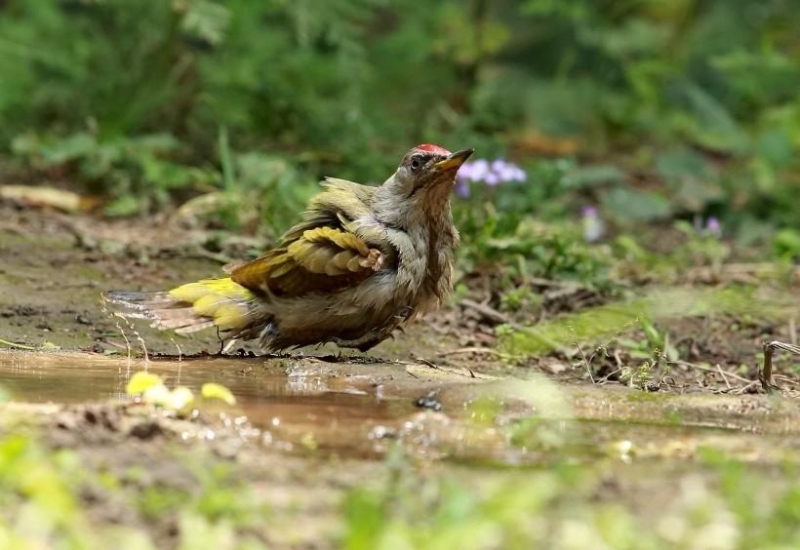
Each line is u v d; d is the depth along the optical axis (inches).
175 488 258.4
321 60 836.0
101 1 789.2
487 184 661.3
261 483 266.2
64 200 669.3
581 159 885.2
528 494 243.9
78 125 788.6
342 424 319.0
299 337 406.6
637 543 239.6
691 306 527.2
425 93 888.9
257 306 404.5
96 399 330.3
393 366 396.5
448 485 254.5
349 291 394.3
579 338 463.5
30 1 848.3
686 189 778.8
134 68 797.2
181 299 409.4
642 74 976.9
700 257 654.5
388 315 402.9
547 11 978.7
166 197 675.4
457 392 357.1
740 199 795.4
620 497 267.1
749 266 630.5
